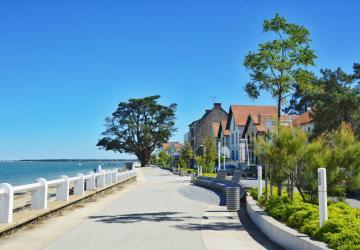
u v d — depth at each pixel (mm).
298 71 15852
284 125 13258
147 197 22234
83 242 9656
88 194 19531
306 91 17547
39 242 9672
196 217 13945
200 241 9719
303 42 15852
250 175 44594
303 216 9250
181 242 9609
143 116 105625
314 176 12242
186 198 21609
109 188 25859
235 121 67312
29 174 75875
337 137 12609
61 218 13711
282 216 10391
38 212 12656
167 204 18391
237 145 66688
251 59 15898
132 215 14508
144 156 105312
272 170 13023
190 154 68812
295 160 12516
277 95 16469
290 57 15836
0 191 10586
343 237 7121
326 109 38812
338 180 12117
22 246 9227
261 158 13539
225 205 17922
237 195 15734
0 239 10039
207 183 30844
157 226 11969
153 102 104875
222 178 30250
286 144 12500
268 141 13188
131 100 104250
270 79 16000
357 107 38875
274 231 9602
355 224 7836
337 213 9734
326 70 41250
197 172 51719
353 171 12062
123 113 105125
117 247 9094
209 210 15867
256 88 16750
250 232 10945
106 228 11617
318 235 7836
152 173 64875
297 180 12656
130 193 25156
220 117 90500
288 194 13195
